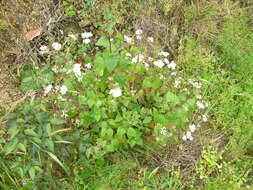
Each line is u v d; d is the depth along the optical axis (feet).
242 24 12.19
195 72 11.16
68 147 8.98
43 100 9.20
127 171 9.69
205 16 11.93
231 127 10.70
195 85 10.45
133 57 9.64
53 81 9.53
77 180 9.00
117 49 9.71
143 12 11.42
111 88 8.95
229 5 12.09
